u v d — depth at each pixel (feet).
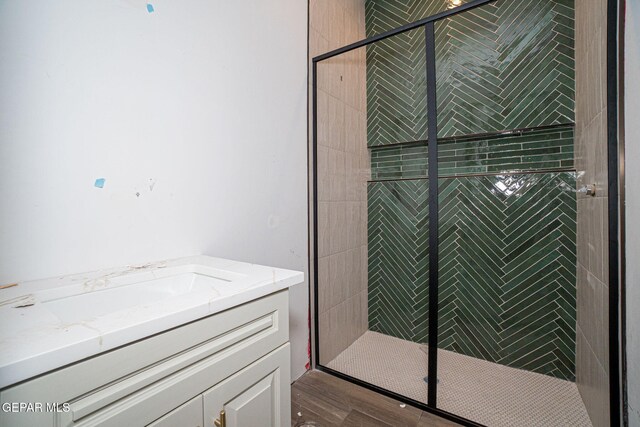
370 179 7.57
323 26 6.12
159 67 3.37
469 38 6.15
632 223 3.02
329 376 5.57
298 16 5.47
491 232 6.05
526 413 4.49
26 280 2.48
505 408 4.60
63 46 2.64
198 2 3.77
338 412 4.55
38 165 2.52
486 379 5.41
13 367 1.25
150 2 3.28
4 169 2.35
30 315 1.80
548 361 5.54
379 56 7.30
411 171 6.99
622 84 3.17
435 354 4.62
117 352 1.63
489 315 6.09
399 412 4.57
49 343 1.43
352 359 6.16
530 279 5.71
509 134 5.87
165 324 1.78
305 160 5.72
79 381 1.49
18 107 2.40
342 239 6.69
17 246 2.43
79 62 2.74
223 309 2.14
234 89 4.27
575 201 5.28
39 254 2.55
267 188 4.86
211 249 3.98
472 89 6.14
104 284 2.55
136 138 3.18
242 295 2.26
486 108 6.00
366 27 7.56
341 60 6.67
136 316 1.76
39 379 1.36
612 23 3.33
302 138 5.64
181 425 1.93
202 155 3.85
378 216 7.39
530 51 5.58
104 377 1.58
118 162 3.04
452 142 6.42
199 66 3.79
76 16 2.71
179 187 3.59
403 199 7.02
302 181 5.64
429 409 4.57
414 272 6.91
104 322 1.68
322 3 6.09
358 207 7.25
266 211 4.84
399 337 7.14
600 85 3.78
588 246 4.47
